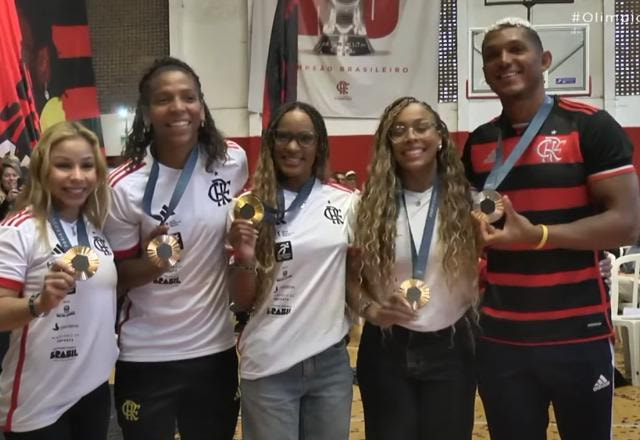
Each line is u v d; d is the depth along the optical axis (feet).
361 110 30.50
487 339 7.77
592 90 29.89
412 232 8.01
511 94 7.56
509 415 7.59
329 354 7.86
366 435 8.27
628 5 29.43
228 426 8.18
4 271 6.83
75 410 7.29
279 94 30.22
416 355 7.86
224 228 8.00
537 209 7.43
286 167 7.89
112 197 7.71
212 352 7.88
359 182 30.53
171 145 7.75
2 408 7.16
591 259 7.50
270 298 7.72
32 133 23.45
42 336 6.97
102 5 32.14
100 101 32.07
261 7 30.40
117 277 7.87
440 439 7.86
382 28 30.25
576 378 7.36
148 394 7.72
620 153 7.15
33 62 27.22
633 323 16.61
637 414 14.10
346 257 8.21
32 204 7.16
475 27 30.27
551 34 29.91
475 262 7.89
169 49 31.76
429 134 7.87
